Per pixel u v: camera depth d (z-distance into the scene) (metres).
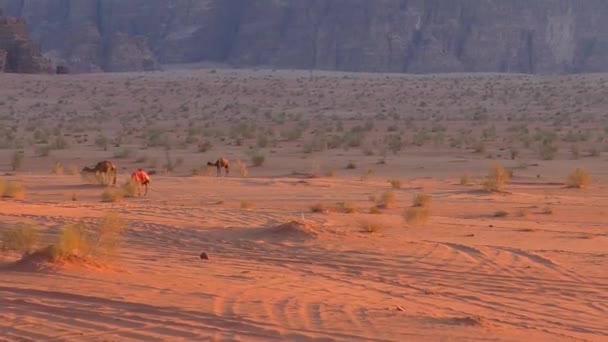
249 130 147.12
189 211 54.12
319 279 33.69
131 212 53.25
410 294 31.23
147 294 28.33
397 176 88.25
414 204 63.00
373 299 29.52
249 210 56.66
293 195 69.19
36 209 53.47
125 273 32.12
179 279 31.50
